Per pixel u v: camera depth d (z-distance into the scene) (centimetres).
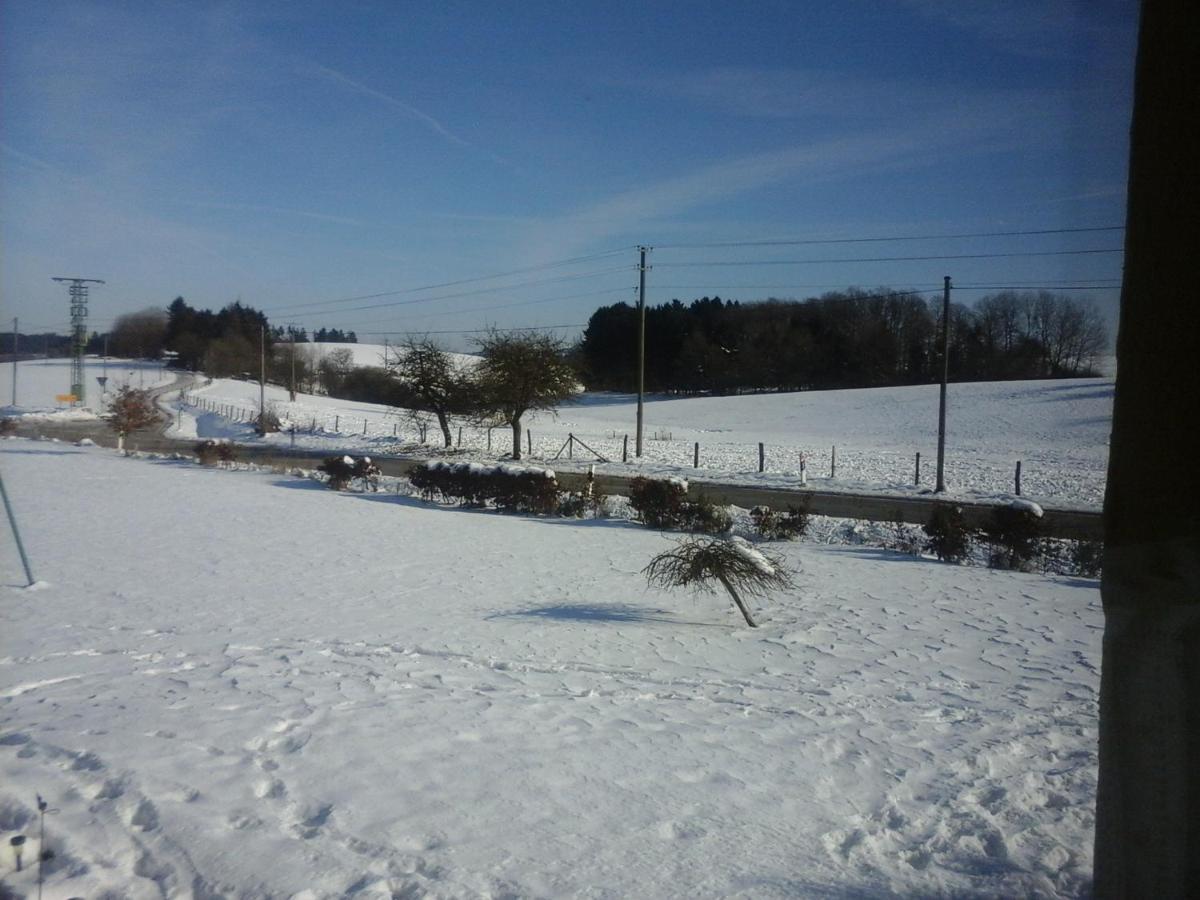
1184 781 374
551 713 739
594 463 4078
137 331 14412
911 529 2091
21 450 4256
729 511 2298
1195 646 372
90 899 434
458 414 4947
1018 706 796
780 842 508
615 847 491
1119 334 385
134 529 1961
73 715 697
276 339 11656
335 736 653
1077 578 1515
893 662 953
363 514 2316
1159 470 371
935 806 568
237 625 1087
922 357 9175
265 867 456
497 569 1521
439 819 518
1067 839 523
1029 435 5381
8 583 1342
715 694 824
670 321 10350
